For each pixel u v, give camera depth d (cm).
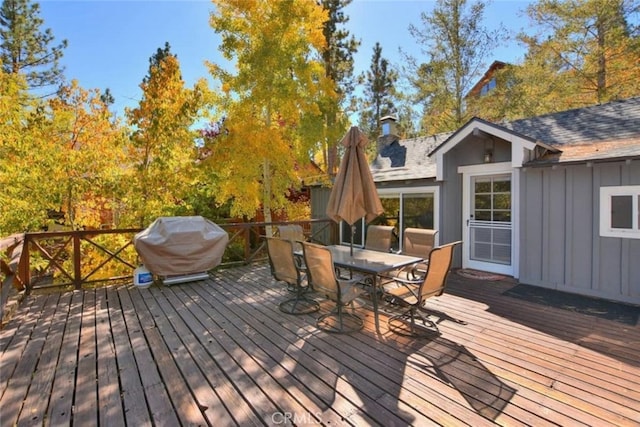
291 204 1015
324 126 867
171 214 805
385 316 393
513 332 342
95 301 459
